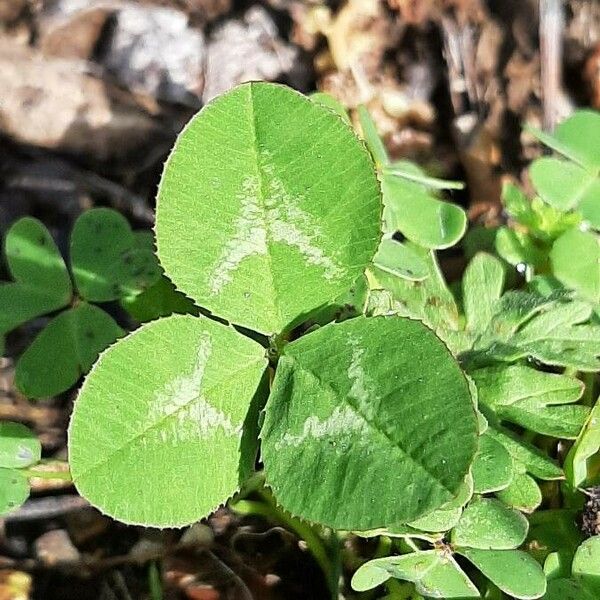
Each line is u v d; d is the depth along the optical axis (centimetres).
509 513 14
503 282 17
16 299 17
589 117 17
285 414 12
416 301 16
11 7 23
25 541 17
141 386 12
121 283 17
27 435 15
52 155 21
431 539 14
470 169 21
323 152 13
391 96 22
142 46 22
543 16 22
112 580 16
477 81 22
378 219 13
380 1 23
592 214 17
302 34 23
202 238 13
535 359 16
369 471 12
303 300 13
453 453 12
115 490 12
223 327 13
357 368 12
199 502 12
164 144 21
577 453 15
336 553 16
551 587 14
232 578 16
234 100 13
